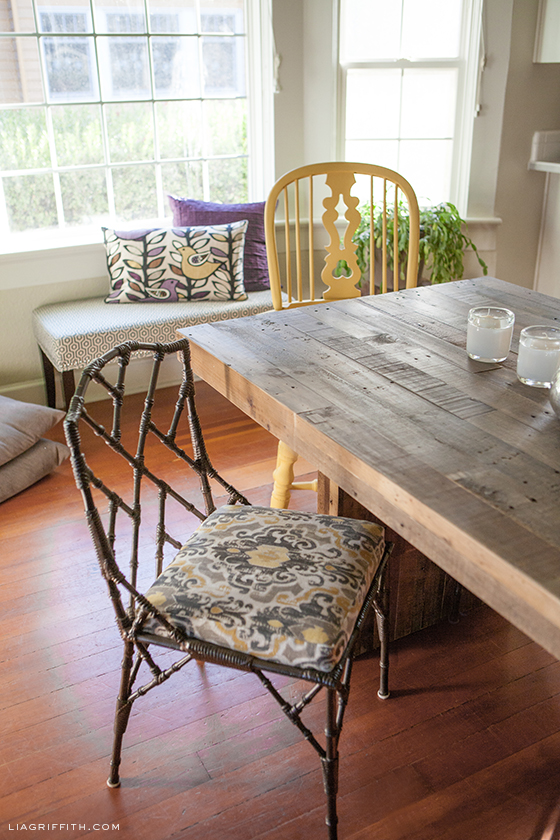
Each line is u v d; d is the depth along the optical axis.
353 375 1.35
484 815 1.29
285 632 1.11
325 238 3.29
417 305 1.77
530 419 1.17
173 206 3.03
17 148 2.81
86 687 1.59
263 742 1.45
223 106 3.13
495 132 3.17
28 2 2.65
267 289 3.07
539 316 1.65
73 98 2.85
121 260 2.85
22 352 2.95
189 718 1.51
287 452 1.93
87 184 2.99
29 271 2.84
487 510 0.91
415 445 1.08
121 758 1.41
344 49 3.08
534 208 3.41
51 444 2.45
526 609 0.81
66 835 1.27
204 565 1.25
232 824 1.28
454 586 1.74
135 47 2.88
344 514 1.52
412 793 1.33
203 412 2.93
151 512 2.22
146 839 1.26
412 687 1.58
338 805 1.31
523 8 2.97
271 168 3.20
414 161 3.33
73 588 1.90
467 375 1.35
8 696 1.56
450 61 3.13
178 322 2.72
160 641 1.16
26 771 1.39
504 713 1.50
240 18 3.03
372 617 1.63
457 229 3.10
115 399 1.30
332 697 1.10
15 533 2.13
